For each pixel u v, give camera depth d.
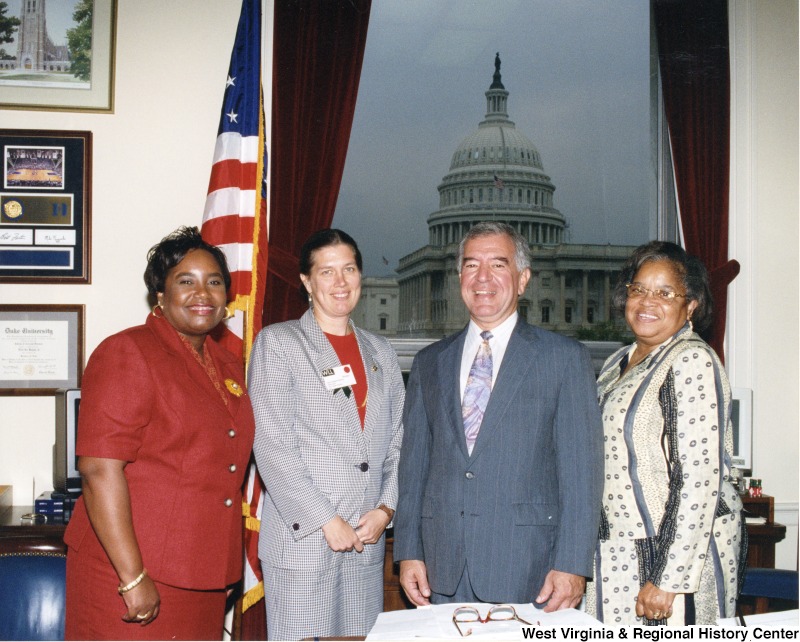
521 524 1.92
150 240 3.16
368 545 2.17
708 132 3.55
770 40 3.60
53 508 2.82
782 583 2.21
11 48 3.10
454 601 1.97
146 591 1.70
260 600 3.02
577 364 1.99
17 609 1.88
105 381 1.74
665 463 1.89
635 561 1.89
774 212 3.58
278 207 3.22
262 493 2.83
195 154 3.19
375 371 2.28
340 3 3.31
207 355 2.01
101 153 3.14
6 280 3.05
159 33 3.18
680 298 1.97
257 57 3.02
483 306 2.02
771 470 3.54
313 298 2.26
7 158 3.07
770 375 3.55
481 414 2.01
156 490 1.77
